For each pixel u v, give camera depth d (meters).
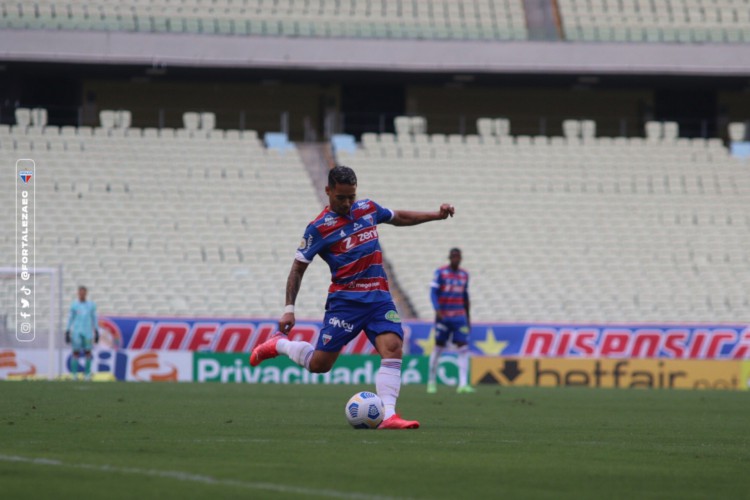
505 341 90.69
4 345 89.44
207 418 40.00
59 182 114.38
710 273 112.25
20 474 22.17
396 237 113.44
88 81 133.75
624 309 106.50
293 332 88.88
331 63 125.00
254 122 137.88
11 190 112.06
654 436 35.41
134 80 132.88
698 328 92.06
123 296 102.19
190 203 114.31
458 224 115.56
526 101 142.12
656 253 114.00
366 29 130.88
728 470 25.42
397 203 117.62
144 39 122.75
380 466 24.47
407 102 139.50
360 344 88.56
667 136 130.00
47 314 97.88
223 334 88.81
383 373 35.41
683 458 27.94
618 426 40.09
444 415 45.09
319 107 139.00
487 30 134.12
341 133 134.00
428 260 110.75
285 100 138.62
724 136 143.25
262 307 102.56
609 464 26.16
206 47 123.56
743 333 92.19
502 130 128.62
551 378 87.12
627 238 115.69
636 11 139.12
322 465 24.42
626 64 128.62
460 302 70.38
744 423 42.88
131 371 85.25
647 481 23.12
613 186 122.62
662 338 91.75
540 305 105.81
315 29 130.25
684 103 144.12
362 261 34.44
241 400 54.03
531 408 51.66
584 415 46.84
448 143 125.81
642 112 143.12
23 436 30.67
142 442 29.20
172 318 88.50
